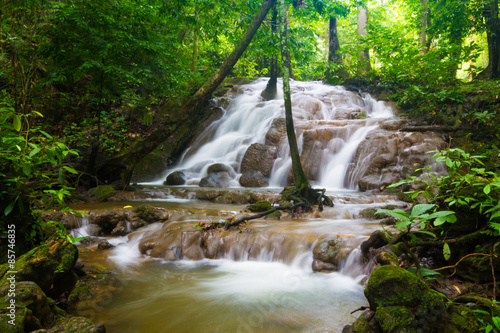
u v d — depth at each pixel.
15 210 3.02
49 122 10.91
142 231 5.05
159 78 7.63
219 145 11.68
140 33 7.39
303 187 6.14
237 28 8.90
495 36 11.50
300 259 3.96
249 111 12.60
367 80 15.20
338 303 3.00
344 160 9.02
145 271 3.91
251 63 18.84
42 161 2.86
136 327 2.61
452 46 11.28
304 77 21.75
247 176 9.44
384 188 7.51
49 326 2.40
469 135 8.58
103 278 3.56
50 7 7.10
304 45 11.09
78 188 7.60
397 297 2.25
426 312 2.19
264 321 2.69
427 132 8.77
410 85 11.11
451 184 3.24
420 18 15.33
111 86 7.82
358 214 5.40
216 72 7.92
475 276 2.85
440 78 10.60
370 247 3.51
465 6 11.55
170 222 5.19
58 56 7.08
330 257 3.77
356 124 10.06
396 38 13.34
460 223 3.10
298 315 2.79
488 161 5.46
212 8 8.30
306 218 5.40
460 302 2.52
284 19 6.61
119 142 11.38
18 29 6.95
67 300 2.96
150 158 11.22
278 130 10.39
